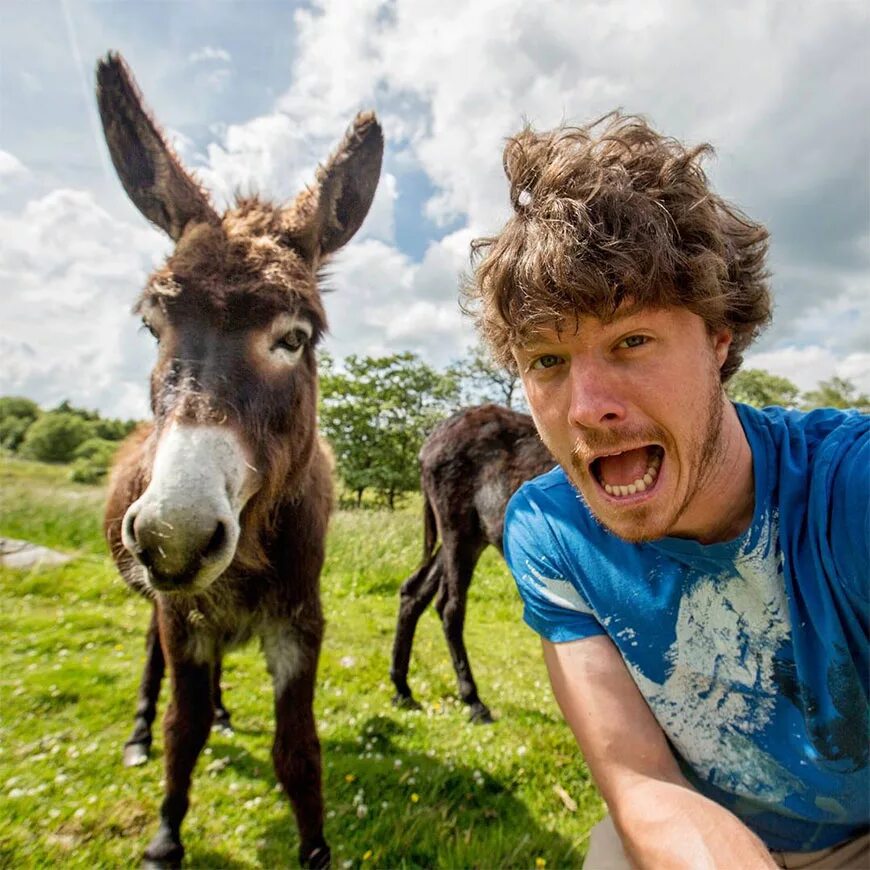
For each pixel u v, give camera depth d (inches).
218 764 45.7
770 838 19.6
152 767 46.0
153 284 32.0
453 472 65.8
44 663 64.6
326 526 44.9
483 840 38.1
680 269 14.7
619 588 18.9
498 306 16.9
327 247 39.8
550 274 14.8
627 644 18.9
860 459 15.2
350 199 39.9
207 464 27.0
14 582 91.7
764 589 16.5
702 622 17.6
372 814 40.7
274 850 37.1
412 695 63.3
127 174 36.6
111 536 49.4
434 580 66.0
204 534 26.0
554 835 39.2
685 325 15.1
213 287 30.6
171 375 29.7
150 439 33.8
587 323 14.9
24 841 36.4
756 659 17.1
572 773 46.8
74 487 191.3
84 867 35.0
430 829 38.9
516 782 45.4
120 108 35.9
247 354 30.7
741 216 18.7
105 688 58.4
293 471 35.6
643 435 15.0
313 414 37.9
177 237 36.6
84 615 79.7
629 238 14.4
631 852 16.4
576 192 15.2
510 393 111.0
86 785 42.7
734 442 16.6
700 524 16.8
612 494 16.0
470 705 59.9
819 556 15.5
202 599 34.8
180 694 35.6
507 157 17.8
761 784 18.3
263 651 37.9
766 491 16.3
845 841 19.0
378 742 51.7
